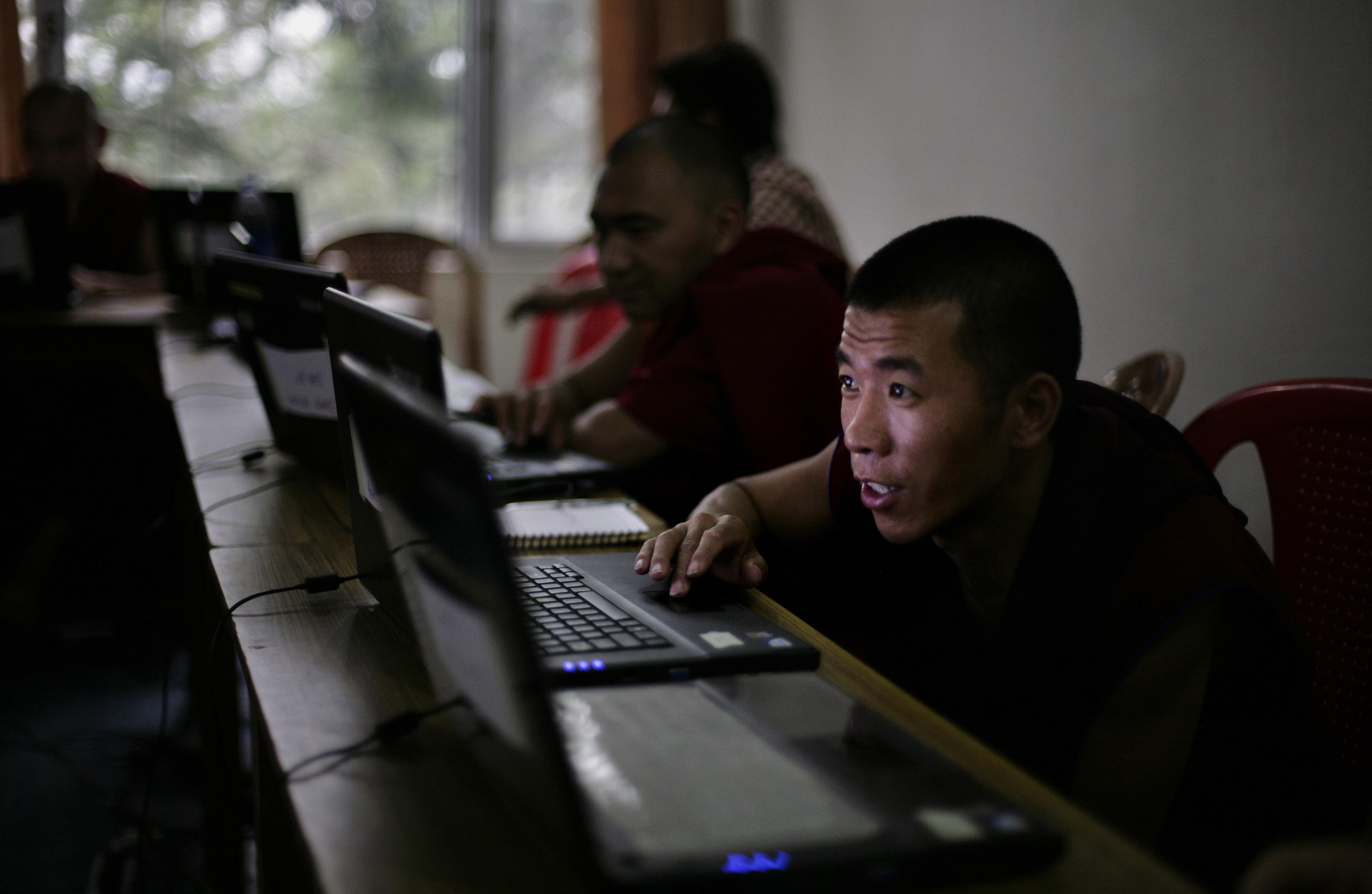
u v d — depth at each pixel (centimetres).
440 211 463
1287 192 201
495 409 167
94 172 343
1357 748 119
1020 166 279
